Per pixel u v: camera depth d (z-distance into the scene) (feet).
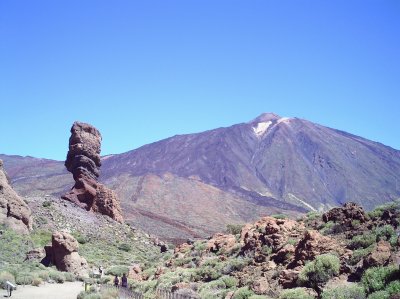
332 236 88.58
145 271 141.38
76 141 293.23
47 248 171.01
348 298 58.49
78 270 163.22
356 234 84.33
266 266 84.89
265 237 99.30
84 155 293.02
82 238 234.99
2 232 187.01
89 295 96.63
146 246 273.95
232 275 91.30
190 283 94.17
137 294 89.40
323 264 69.21
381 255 65.77
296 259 80.59
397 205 90.84
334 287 64.39
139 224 499.10
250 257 98.48
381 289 57.57
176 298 78.69
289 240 92.32
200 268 105.91
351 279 66.54
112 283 133.80
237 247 110.42
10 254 169.78
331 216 99.86
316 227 98.58
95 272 166.40
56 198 282.56
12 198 206.90
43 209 253.44
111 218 291.58
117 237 266.16
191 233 521.65
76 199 284.61
